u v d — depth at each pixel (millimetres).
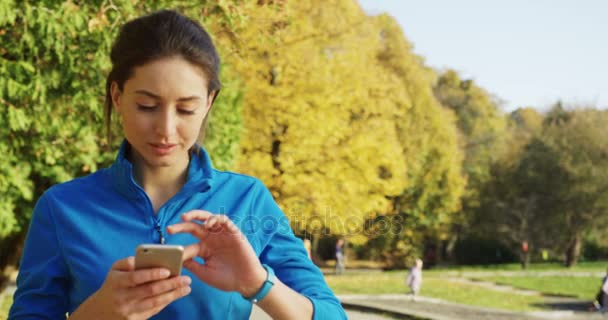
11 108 7434
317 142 22344
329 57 23719
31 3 7328
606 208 42562
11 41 7738
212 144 11391
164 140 1589
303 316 1596
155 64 1548
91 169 9039
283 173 22641
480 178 48031
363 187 23812
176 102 1578
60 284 1766
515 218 44875
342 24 23812
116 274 1371
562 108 46594
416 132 41656
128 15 7566
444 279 32281
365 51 25078
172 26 1579
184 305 1678
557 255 46250
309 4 23094
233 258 1505
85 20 7629
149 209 1751
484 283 31016
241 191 1842
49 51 7973
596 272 38031
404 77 41594
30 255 1794
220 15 8266
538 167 43938
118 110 1683
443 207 44219
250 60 21016
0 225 8773
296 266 1830
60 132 8367
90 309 1397
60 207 1766
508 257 49031
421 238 45625
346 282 27797
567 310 21219
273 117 22188
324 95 22750
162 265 1373
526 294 26797
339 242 37438
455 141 45906
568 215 43219
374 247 45531
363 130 24641
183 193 1765
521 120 69688
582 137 43062
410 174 41438
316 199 22219
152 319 1674
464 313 18594
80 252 1722
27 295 1750
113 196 1765
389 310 17984
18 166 8648
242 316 1761
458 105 55406
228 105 12023
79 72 8203
